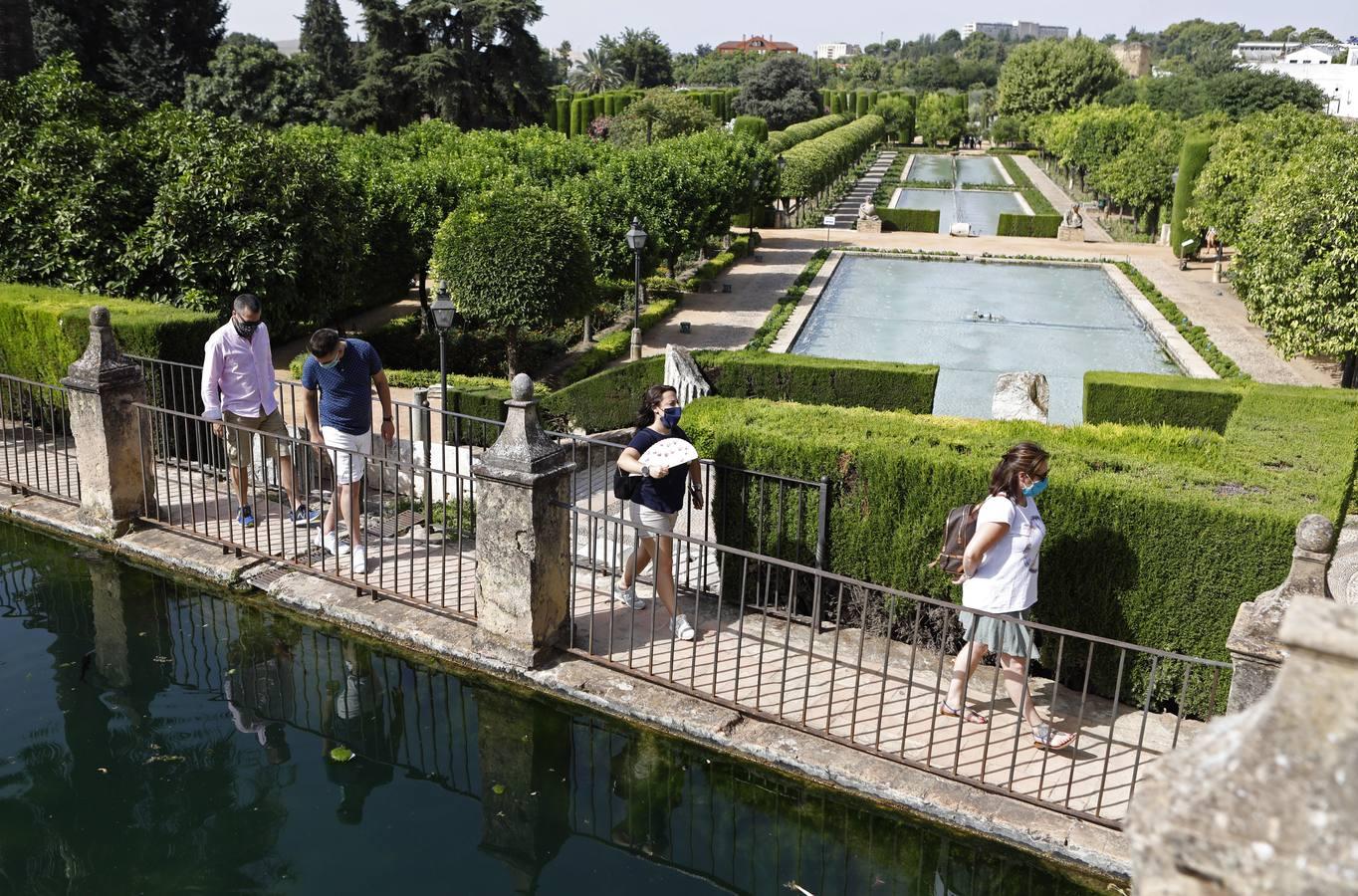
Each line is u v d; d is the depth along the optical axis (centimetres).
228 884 434
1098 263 3083
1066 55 8344
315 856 455
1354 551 601
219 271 1298
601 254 2175
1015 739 500
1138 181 3503
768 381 1371
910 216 3875
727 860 462
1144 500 546
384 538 769
